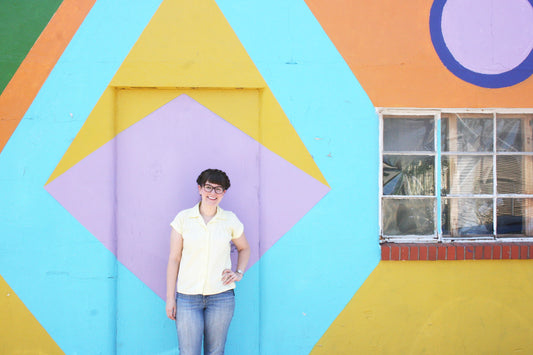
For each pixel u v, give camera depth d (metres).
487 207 3.97
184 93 3.79
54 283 3.70
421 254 3.79
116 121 3.74
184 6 3.75
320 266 3.83
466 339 3.89
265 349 3.80
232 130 3.80
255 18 3.79
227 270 3.15
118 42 3.71
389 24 3.86
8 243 3.68
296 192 3.81
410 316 3.87
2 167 3.68
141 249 3.75
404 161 3.96
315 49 3.82
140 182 3.76
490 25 3.91
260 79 3.78
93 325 3.71
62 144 3.70
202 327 3.15
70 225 3.71
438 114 3.94
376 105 3.86
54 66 3.70
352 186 3.84
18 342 3.70
